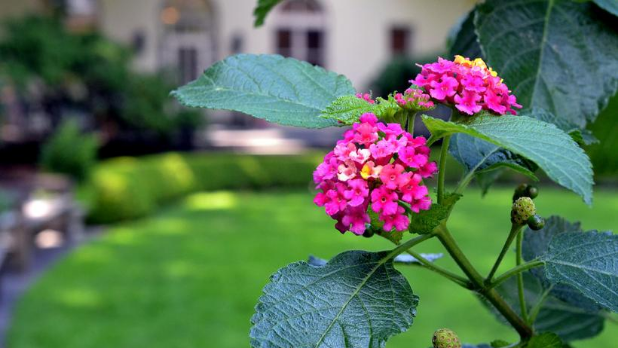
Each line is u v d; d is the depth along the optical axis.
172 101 15.41
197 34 19.27
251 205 12.11
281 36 19.48
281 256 8.21
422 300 6.15
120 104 15.21
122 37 18.58
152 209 11.12
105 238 9.13
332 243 8.88
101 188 9.99
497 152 0.97
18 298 6.47
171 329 5.67
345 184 0.72
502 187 13.47
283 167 14.05
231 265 7.77
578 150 0.66
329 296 0.75
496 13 1.05
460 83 0.78
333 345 0.72
